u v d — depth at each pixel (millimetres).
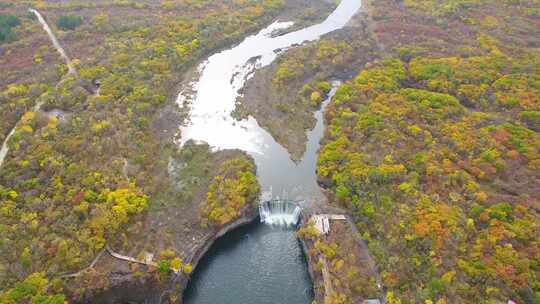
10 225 98312
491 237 92938
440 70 152875
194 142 136250
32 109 136000
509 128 123500
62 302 85125
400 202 105688
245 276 101750
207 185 120750
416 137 124625
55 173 112125
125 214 105000
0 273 87938
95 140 124562
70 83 146750
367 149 123188
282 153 134500
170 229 107938
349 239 102875
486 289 84438
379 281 93125
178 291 95500
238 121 146750
